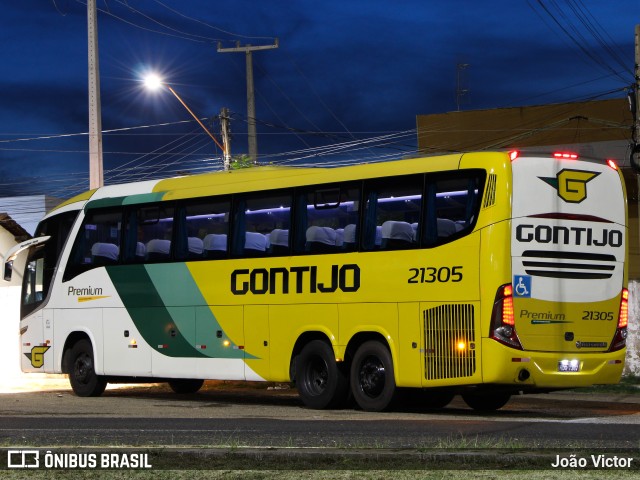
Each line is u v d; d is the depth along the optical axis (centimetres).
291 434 1413
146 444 1295
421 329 1780
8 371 3241
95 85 3158
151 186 2317
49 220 2530
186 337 2178
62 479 1068
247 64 5003
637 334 2811
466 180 1750
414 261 1800
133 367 2284
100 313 2369
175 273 2211
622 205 1819
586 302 1764
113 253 2359
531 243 1716
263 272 2045
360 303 1873
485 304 1694
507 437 1324
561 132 4225
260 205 2075
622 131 4144
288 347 1989
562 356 1728
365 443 1279
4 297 3266
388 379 1830
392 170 1861
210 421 1653
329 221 1950
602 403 2150
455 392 1820
